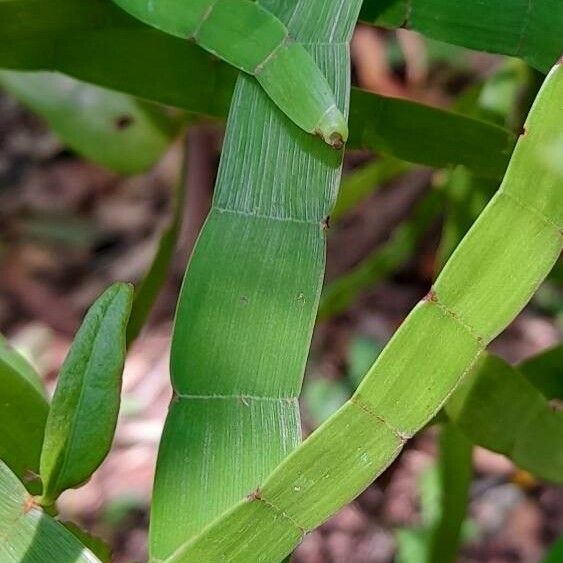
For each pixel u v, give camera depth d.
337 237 0.81
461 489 0.36
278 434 0.27
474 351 0.26
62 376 0.26
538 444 0.31
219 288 0.27
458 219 0.35
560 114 0.25
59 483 0.27
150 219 1.01
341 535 0.72
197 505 0.27
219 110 0.32
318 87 0.27
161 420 0.78
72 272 0.95
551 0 0.29
